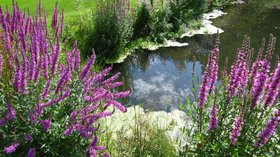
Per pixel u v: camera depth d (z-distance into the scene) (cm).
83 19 1316
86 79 493
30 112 430
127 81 1130
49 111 464
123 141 606
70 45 1134
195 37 1593
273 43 426
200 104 469
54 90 469
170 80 1157
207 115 500
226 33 1662
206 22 1811
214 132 468
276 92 434
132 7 1448
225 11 2067
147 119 734
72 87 478
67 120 454
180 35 1581
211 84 480
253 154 449
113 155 563
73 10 1416
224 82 504
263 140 420
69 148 469
